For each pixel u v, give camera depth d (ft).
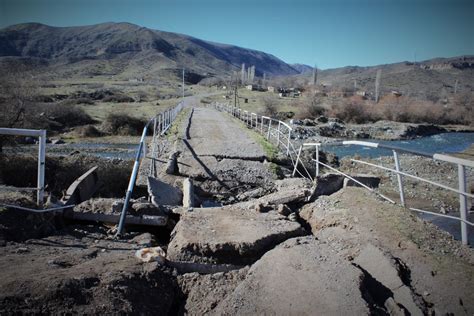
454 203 51.85
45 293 12.05
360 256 16.30
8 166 49.98
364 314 11.98
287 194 24.61
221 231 18.38
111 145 114.62
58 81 387.55
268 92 350.23
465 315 12.93
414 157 89.86
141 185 33.06
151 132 137.39
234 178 35.81
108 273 13.88
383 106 220.64
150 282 14.23
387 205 20.80
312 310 12.30
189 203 26.32
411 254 16.02
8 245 16.49
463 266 15.16
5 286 12.23
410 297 13.41
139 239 19.43
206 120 89.92
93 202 22.49
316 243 16.92
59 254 16.11
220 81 458.09
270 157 42.57
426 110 219.61
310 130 155.02
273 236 18.01
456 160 16.20
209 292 14.33
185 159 39.81
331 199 22.80
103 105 213.46
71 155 80.59
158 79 501.97
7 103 77.05
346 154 103.86
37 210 18.74
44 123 107.45
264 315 12.39
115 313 12.00
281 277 14.08
